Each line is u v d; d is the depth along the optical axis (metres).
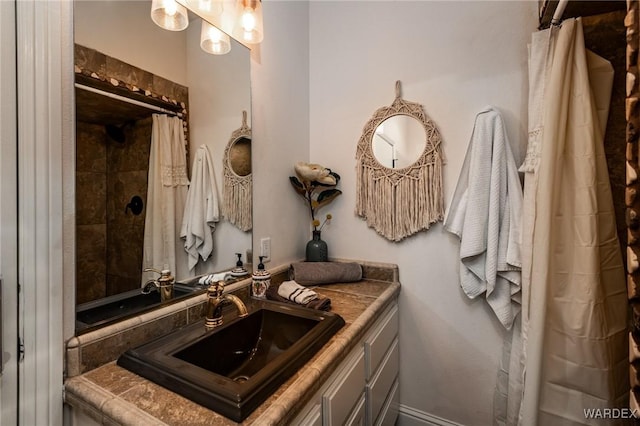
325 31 1.78
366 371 1.11
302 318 1.06
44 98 0.71
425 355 1.54
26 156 0.69
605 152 1.05
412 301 1.56
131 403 0.63
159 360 0.75
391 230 1.56
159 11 1.00
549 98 1.04
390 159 1.57
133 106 0.93
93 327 0.80
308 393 0.69
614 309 0.99
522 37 1.33
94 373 0.75
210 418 0.58
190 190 1.10
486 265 1.28
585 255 0.99
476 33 1.41
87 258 0.80
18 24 0.69
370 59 1.65
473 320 1.43
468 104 1.42
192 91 1.11
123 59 0.90
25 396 0.68
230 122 1.27
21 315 0.69
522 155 1.33
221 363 0.95
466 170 1.37
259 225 1.43
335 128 1.74
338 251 1.74
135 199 0.93
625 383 0.98
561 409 1.02
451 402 1.49
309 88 1.83
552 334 1.03
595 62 1.05
